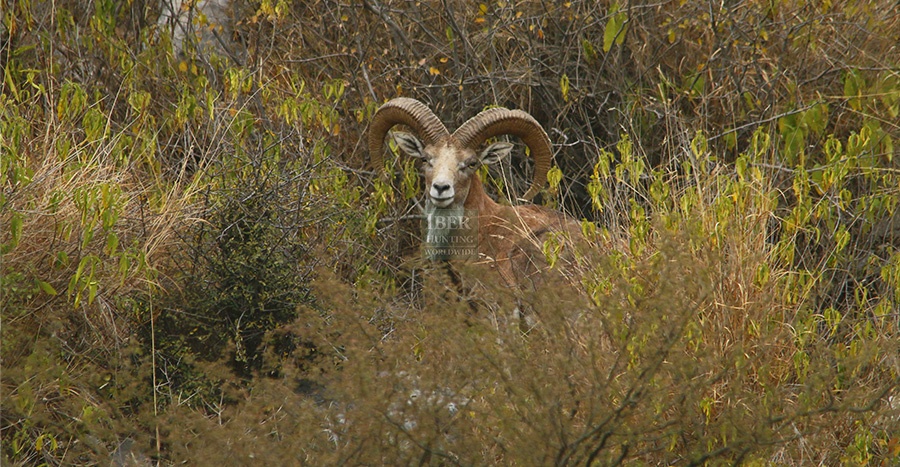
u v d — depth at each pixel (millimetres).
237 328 16203
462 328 12500
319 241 18625
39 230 16031
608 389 12336
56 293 15352
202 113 20359
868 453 13891
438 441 11414
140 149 19625
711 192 17188
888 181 19453
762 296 14602
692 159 17484
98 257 15320
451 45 23781
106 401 13344
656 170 21984
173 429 11953
